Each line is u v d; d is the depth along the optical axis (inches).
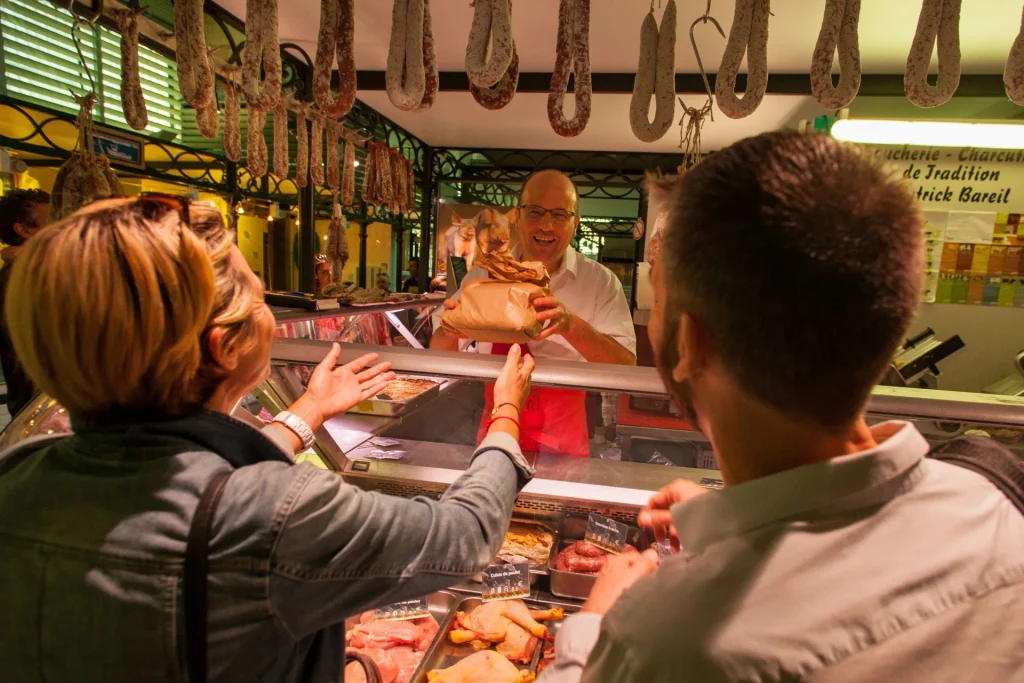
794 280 21.0
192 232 29.0
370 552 31.0
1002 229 161.3
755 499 24.0
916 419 53.9
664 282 26.3
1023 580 22.3
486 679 59.1
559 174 86.9
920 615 21.1
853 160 22.3
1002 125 137.4
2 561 29.5
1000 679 20.5
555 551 72.6
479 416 76.5
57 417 60.5
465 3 149.8
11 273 28.8
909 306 21.9
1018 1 129.6
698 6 145.9
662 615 23.3
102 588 27.7
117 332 27.5
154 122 187.8
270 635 29.5
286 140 164.6
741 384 23.7
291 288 248.2
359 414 76.4
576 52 77.4
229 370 32.8
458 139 299.7
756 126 236.7
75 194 107.3
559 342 82.4
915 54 73.9
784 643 20.9
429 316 119.4
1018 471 26.8
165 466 29.5
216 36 183.0
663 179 29.2
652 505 44.9
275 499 29.1
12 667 29.3
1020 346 165.6
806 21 146.9
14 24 142.7
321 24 85.0
